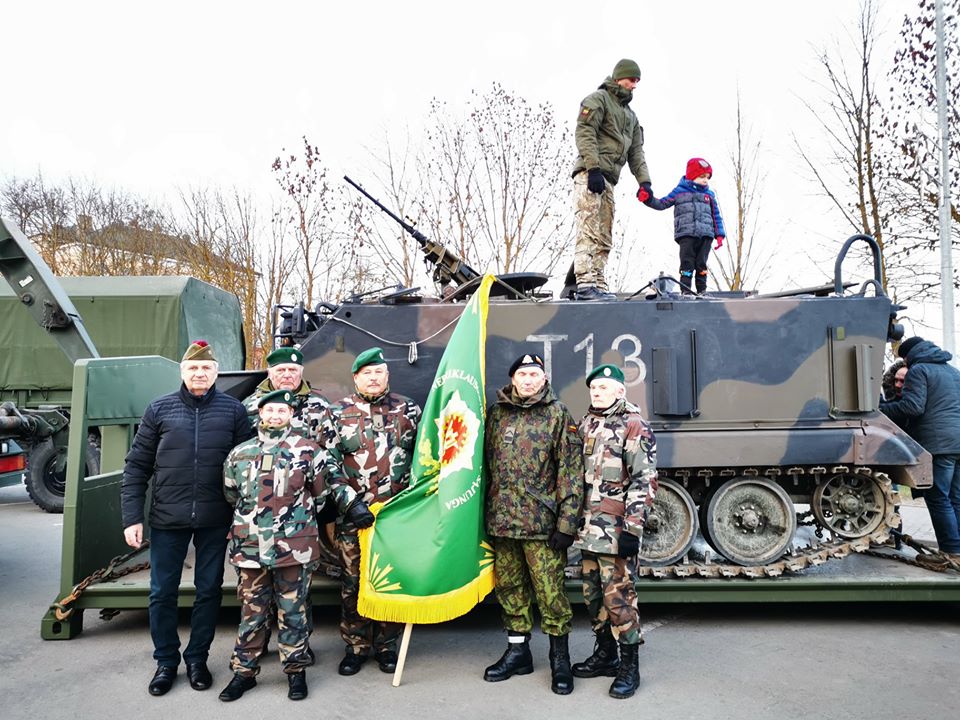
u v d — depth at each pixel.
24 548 8.24
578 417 5.64
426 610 4.34
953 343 12.21
